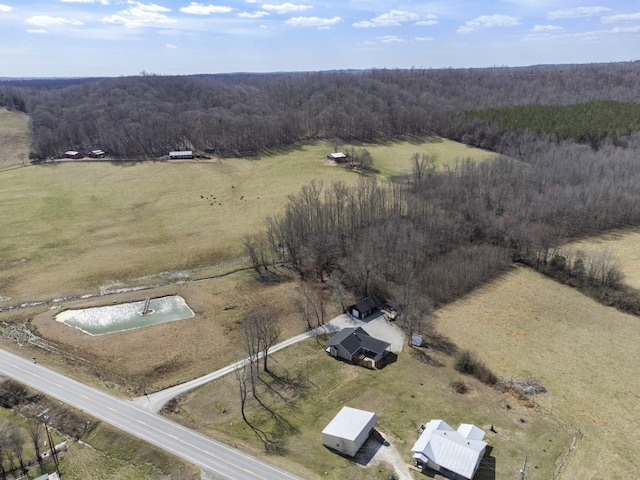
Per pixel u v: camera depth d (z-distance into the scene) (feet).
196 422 195.83
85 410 200.03
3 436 179.22
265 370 231.30
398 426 192.85
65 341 253.85
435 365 234.99
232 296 304.91
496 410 203.51
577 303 292.61
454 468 165.17
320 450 179.73
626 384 219.82
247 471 166.71
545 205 387.14
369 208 381.19
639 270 322.34
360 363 236.22
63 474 169.68
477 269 319.27
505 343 252.62
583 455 178.19
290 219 350.84
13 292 307.78
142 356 242.17
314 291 311.88
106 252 360.48
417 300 268.62
